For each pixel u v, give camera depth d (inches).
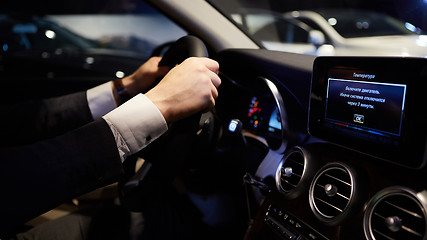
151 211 44.5
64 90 116.3
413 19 93.5
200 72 24.1
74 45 158.7
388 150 26.2
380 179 27.0
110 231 40.6
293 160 33.8
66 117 40.4
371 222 25.9
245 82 42.4
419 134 24.0
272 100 38.7
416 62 23.9
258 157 40.6
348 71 28.8
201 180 45.7
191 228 45.1
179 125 26.4
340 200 28.5
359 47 164.1
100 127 22.0
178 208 46.3
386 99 26.2
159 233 42.1
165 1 45.3
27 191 20.1
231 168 43.6
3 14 149.5
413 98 24.3
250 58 41.2
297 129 36.4
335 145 31.9
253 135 41.3
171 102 23.6
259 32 171.3
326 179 30.2
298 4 370.9
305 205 31.7
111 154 21.8
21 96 114.1
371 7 199.0
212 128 38.5
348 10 195.0
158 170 28.0
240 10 179.5
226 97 44.3
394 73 25.4
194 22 45.7
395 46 154.0
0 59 122.5
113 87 41.7
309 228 30.5
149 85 41.3
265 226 35.0
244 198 44.2
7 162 20.4
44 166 20.6
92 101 41.1
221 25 46.5
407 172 25.6
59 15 369.7
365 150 28.0
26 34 146.1
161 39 315.9
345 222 27.8
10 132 39.4
